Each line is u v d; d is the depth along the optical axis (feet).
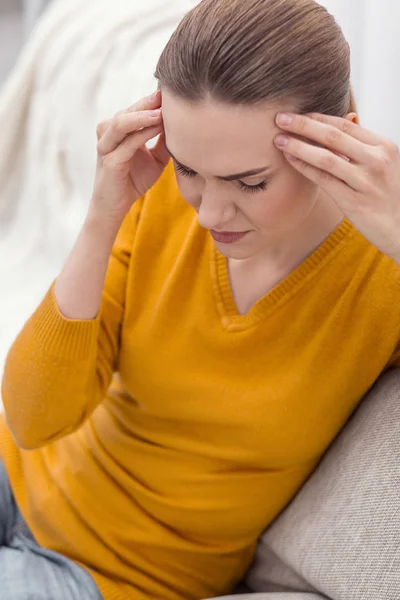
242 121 2.39
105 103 5.64
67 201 5.87
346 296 3.03
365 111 4.75
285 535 3.31
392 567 2.80
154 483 3.38
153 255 3.35
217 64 2.31
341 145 2.48
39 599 3.16
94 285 3.18
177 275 3.24
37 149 6.14
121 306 3.38
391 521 2.87
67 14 6.31
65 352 3.21
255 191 2.54
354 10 4.81
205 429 3.25
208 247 3.24
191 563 3.45
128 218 3.46
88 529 3.47
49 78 6.16
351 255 3.06
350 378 3.05
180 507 3.34
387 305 3.00
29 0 8.39
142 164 3.12
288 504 3.42
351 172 2.50
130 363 3.31
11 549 3.58
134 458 3.42
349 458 3.14
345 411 3.15
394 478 2.93
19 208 6.33
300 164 2.51
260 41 2.34
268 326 3.11
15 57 9.22
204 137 2.42
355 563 2.93
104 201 3.05
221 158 2.44
